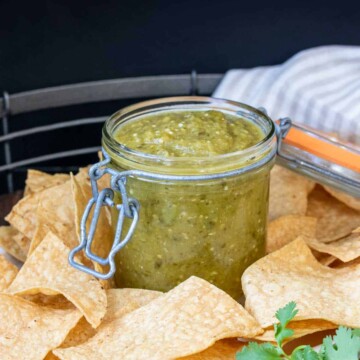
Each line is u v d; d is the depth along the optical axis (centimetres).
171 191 144
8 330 142
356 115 197
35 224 169
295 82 208
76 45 228
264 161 150
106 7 223
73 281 149
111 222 161
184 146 148
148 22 226
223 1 225
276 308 140
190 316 138
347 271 154
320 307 140
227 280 155
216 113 161
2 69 228
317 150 169
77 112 236
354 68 212
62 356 135
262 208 156
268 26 229
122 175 143
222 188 145
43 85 232
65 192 172
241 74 221
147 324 139
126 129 158
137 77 234
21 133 220
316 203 185
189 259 150
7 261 160
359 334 135
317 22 229
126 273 158
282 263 154
